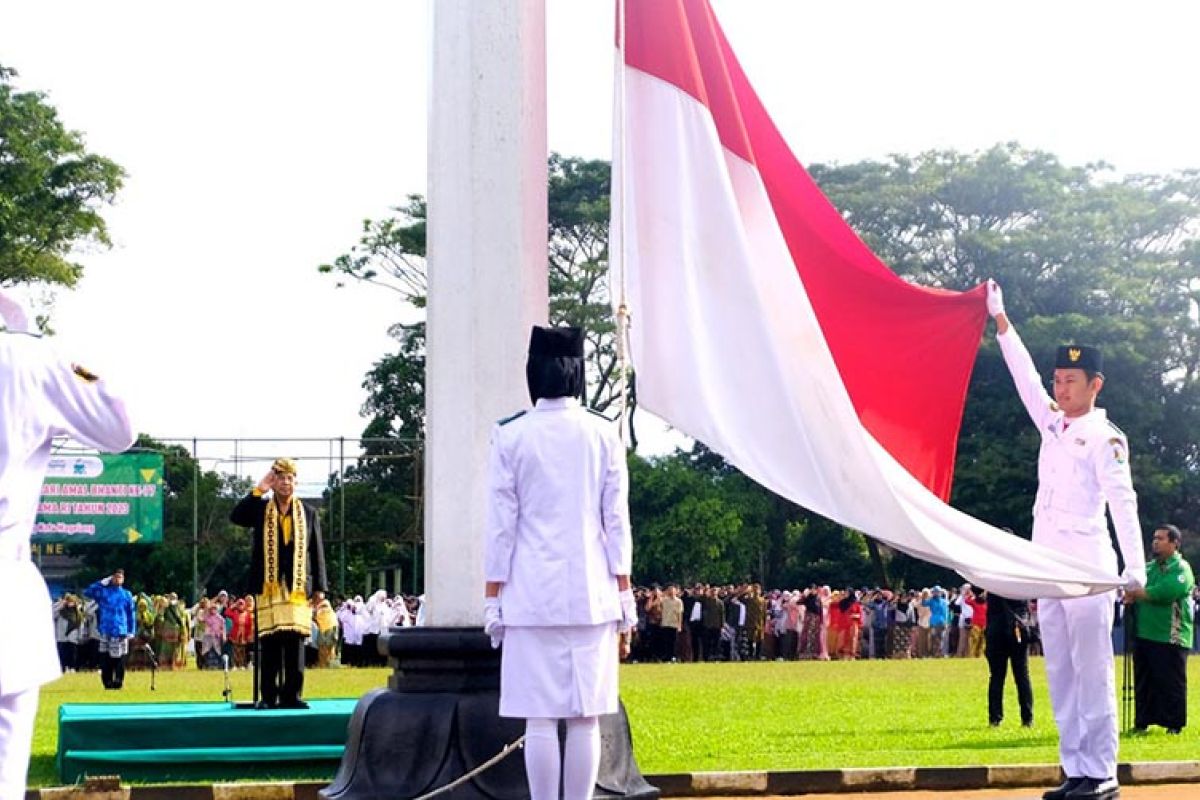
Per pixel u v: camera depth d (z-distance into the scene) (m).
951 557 12.48
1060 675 13.51
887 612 54.47
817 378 12.70
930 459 13.66
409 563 67.75
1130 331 67.88
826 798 15.38
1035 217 73.56
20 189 58.41
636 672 43.09
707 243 12.88
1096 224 70.88
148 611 47.78
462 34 13.11
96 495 54.50
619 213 12.95
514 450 10.73
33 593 8.38
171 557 69.38
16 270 58.62
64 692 33.94
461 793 12.27
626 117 13.07
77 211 59.44
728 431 12.62
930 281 72.81
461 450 12.88
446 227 13.05
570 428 10.80
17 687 8.14
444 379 12.96
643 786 12.74
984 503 67.38
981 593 47.94
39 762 18.80
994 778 16.03
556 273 69.12
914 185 72.88
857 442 12.58
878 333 13.64
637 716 25.28
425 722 12.47
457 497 12.87
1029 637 22.75
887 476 12.73
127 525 54.59
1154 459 68.56
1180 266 71.19
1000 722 22.52
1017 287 71.94
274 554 18.97
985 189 72.62
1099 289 71.06
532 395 10.98
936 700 28.88
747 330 12.75
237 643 48.34
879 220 73.94
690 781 15.59
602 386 66.19
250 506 19.03
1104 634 13.32
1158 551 21.47
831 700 29.09
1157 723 21.39
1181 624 21.33
